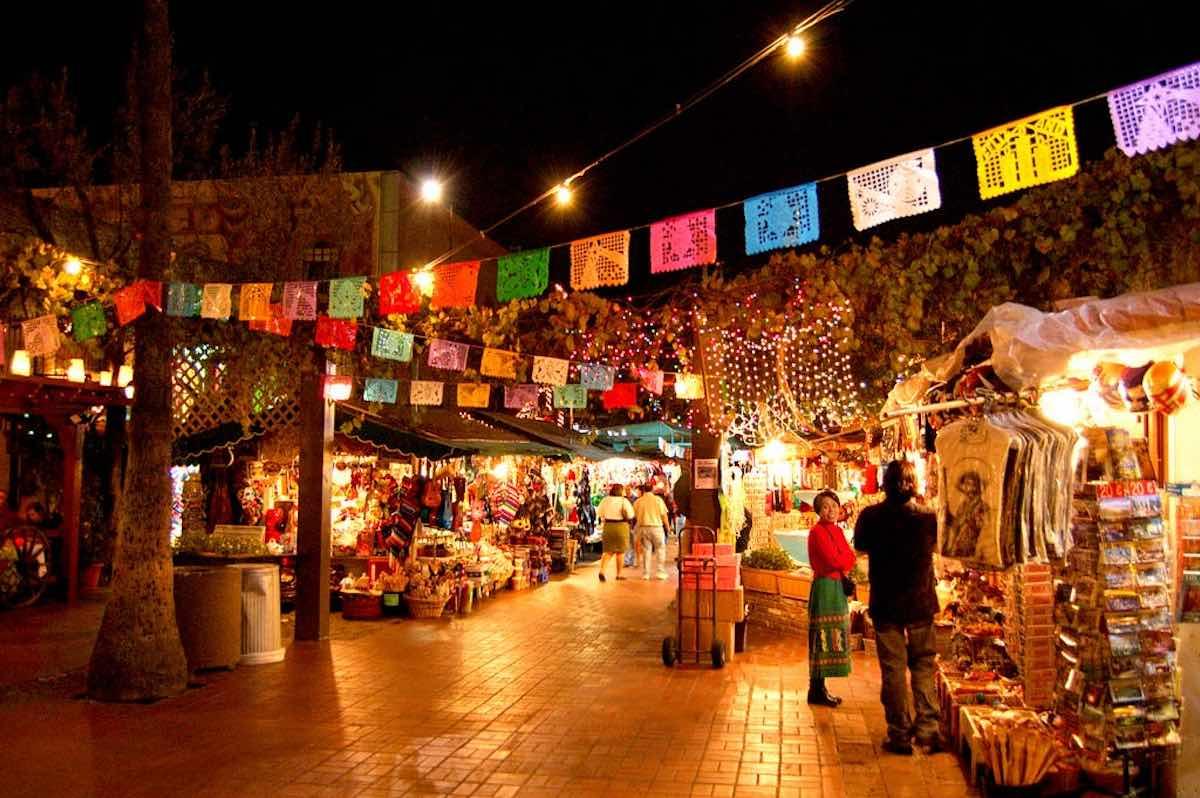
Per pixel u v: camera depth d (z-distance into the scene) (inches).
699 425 454.9
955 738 276.1
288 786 246.2
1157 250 324.5
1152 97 199.5
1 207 554.3
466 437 605.3
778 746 283.3
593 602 611.8
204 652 376.5
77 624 501.0
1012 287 361.4
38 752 274.8
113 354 553.0
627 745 283.4
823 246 416.5
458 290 325.1
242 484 628.4
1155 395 213.3
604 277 287.1
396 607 544.7
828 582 333.7
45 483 663.1
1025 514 216.8
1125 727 213.2
